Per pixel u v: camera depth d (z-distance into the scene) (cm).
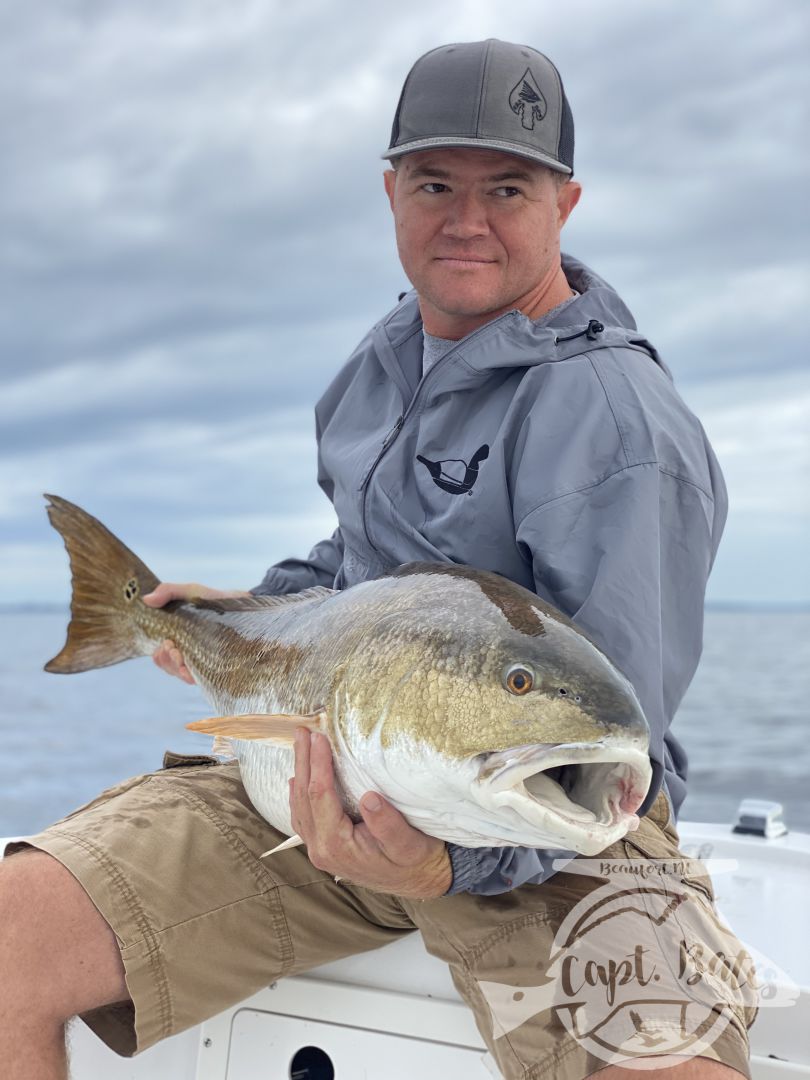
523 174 254
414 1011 225
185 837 228
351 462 274
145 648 298
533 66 256
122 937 212
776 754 1616
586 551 215
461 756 171
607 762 173
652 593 210
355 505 264
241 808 239
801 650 4194
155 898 217
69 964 209
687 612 221
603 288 270
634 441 222
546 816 163
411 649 180
